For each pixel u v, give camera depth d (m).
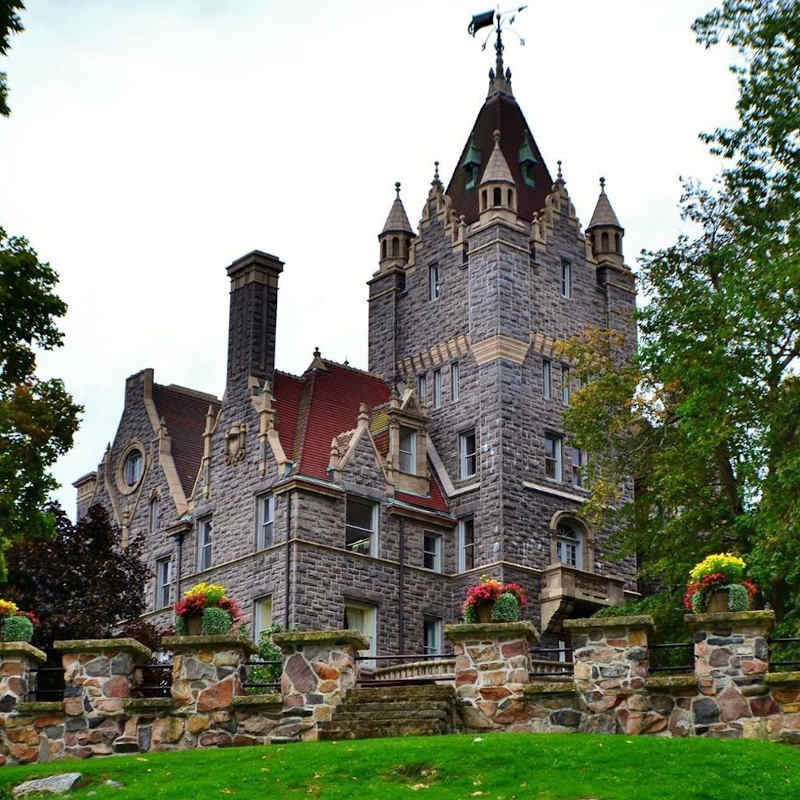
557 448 67.56
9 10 34.38
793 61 45.56
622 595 65.25
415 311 71.31
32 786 28.00
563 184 71.94
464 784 26.56
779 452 44.22
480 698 31.70
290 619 59.12
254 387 64.88
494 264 67.69
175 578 65.62
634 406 57.09
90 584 52.78
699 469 51.09
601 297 71.81
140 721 32.56
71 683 32.88
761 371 45.88
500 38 77.38
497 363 66.31
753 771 26.14
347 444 63.66
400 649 62.03
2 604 34.19
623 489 68.44
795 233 44.38
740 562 31.08
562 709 31.06
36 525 39.38
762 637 30.02
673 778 26.02
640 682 30.59
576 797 25.30
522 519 64.81
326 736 31.56
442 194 71.94
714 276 52.34
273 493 62.00
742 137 46.16
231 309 67.19
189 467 69.19
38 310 38.59
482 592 32.44
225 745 32.12
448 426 67.88
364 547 62.62
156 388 71.94
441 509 65.81
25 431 39.03
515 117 75.44
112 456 72.19
